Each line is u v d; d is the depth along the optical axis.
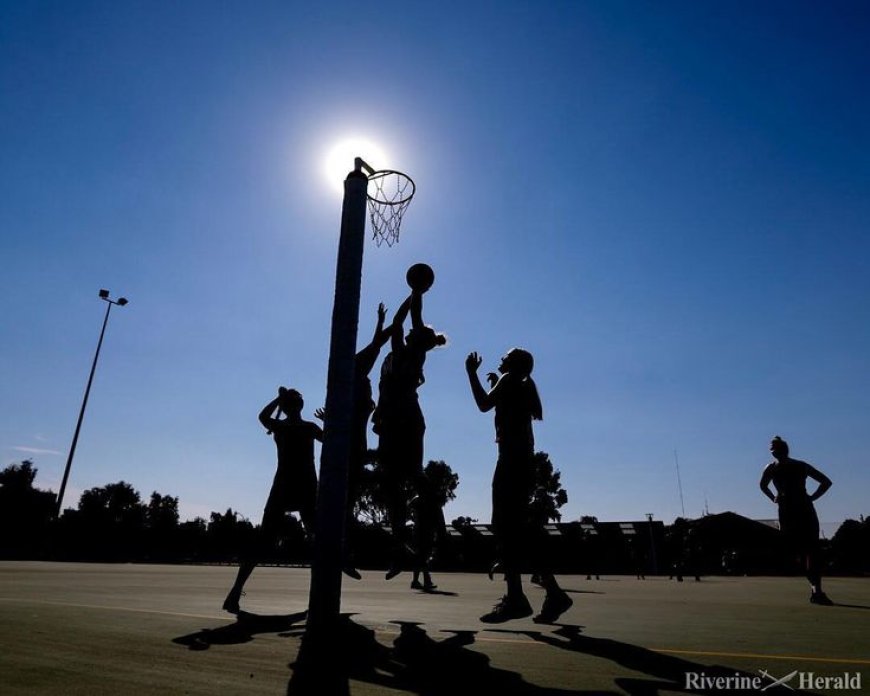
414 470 5.09
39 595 5.88
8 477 61.78
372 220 6.02
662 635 3.52
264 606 5.15
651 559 34.25
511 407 4.13
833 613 5.06
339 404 3.51
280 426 4.88
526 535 3.99
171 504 97.06
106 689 2.10
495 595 7.30
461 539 32.47
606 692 2.09
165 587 7.85
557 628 3.85
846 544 39.53
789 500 6.89
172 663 2.54
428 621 4.16
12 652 2.72
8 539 43.06
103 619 3.86
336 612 3.15
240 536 72.50
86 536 54.56
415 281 4.99
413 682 2.24
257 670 2.42
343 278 3.81
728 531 38.84
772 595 8.21
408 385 5.08
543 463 52.47
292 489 4.72
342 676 2.32
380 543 23.55
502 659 2.69
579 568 34.94
